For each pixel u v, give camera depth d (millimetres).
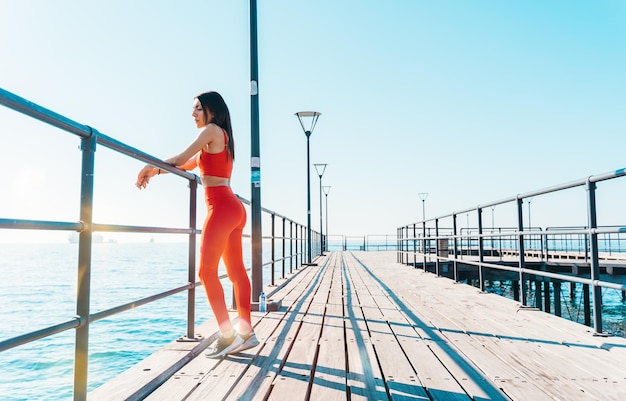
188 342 3553
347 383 2695
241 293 3338
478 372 2916
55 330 1881
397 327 4410
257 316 5004
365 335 4043
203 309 20594
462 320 4781
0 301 24453
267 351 3410
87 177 2148
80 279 2139
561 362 3133
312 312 5312
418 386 2643
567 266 17328
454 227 8922
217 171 3135
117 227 2428
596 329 4016
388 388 2609
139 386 2473
